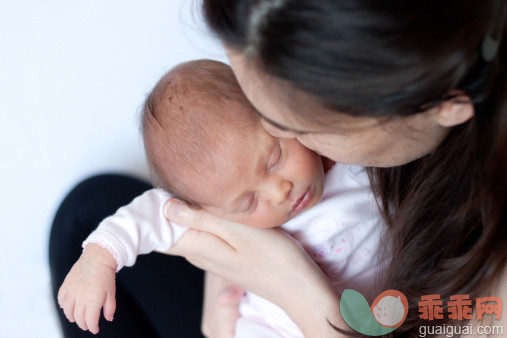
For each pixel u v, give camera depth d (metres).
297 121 0.60
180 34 1.53
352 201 1.03
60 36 1.47
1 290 1.79
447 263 0.86
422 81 0.54
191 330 1.60
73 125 1.61
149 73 1.57
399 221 0.90
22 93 1.53
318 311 0.99
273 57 0.55
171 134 0.89
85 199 1.50
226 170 0.87
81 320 0.93
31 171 1.66
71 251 1.43
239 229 1.01
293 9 0.53
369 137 0.62
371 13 0.51
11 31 1.44
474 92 0.58
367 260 1.11
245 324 1.23
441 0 0.52
